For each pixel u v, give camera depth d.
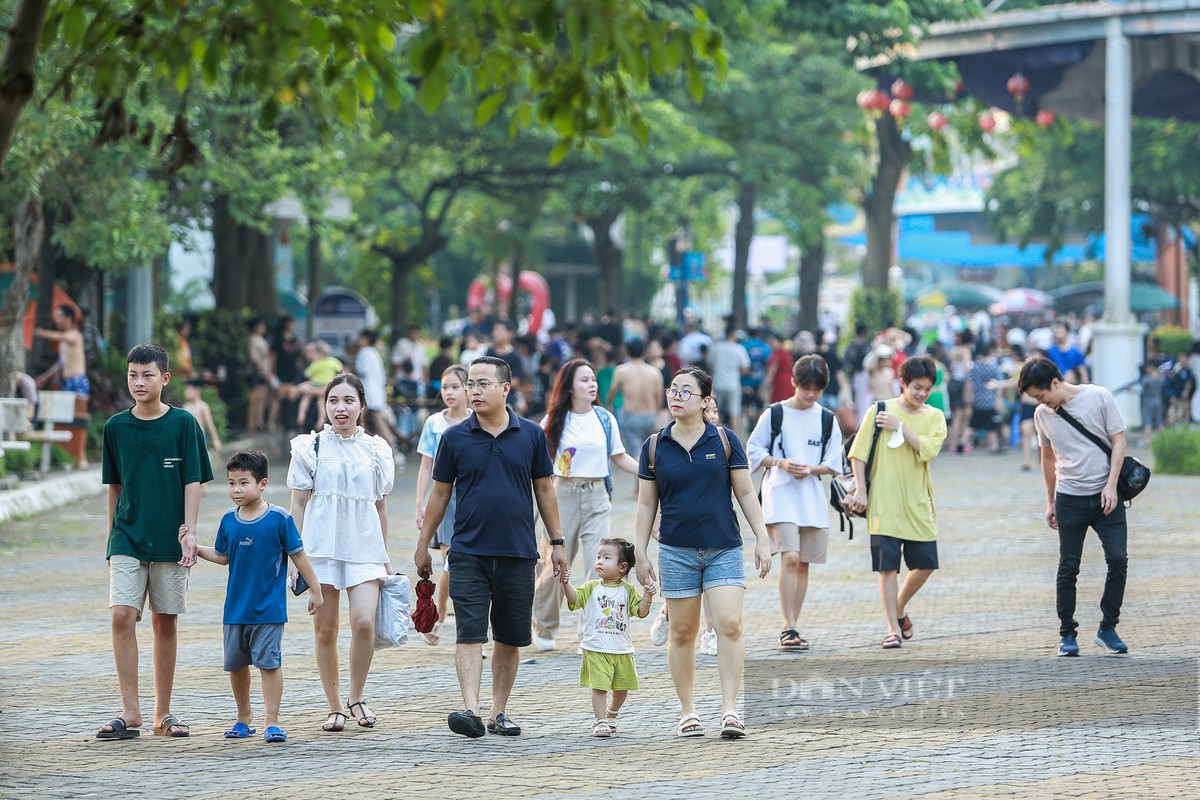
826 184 124.69
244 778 22.55
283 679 30.16
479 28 17.12
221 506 58.69
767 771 22.84
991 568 43.75
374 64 18.64
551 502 26.12
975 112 103.50
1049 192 141.50
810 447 33.03
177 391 80.69
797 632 32.75
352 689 26.34
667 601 25.58
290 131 77.69
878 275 127.62
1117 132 82.38
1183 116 93.00
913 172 129.00
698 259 102.69
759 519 25.66
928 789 21.66
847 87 117.12
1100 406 31.58
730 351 80.50
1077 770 22.64
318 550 25.88
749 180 117.12
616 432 33.84
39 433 61.62
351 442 26.38
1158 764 22.94
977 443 89.62
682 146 112.81
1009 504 58.69
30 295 75.06
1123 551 31.66
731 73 102.69
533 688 29.41
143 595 25.45
